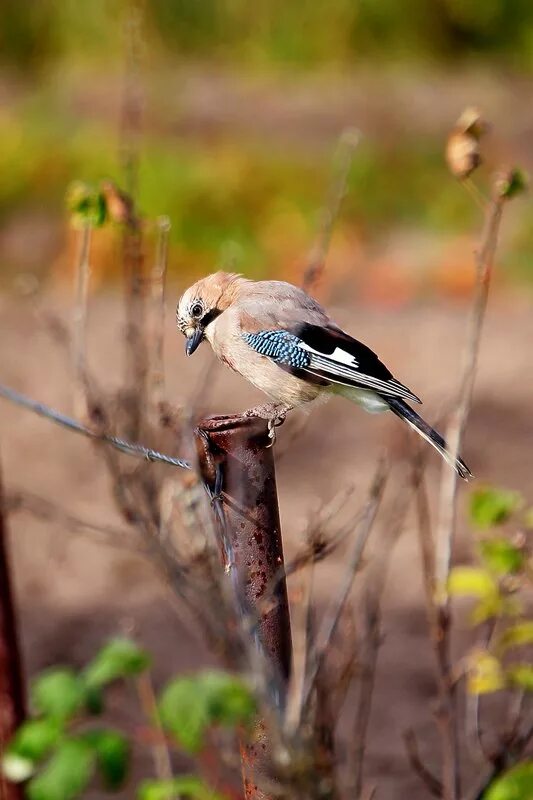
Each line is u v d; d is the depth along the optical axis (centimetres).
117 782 512
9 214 2466
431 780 736
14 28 3981
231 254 930
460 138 719
